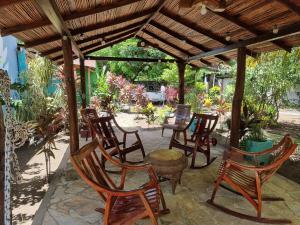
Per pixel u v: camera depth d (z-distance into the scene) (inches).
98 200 105.3
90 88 410.9
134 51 506.9
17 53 244.2
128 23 173.5
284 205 101.2
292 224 87.7
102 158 137.2
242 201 104.9
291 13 107.0
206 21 146.9
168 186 118.7
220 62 222.7
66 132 245.0
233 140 158.9
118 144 150.3
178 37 188.2
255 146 155.5
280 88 232.4
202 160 159.6
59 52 189.0
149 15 163.3
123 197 81.8
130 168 90.1
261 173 92.7
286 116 382.3
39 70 231.0
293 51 215.6
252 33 134.8
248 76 232.4
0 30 96.9
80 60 236.5
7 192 60.2
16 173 77.0
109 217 70.4
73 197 108.0
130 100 400.2
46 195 109.8
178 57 251.4
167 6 146.3
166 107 339.3
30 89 212.1
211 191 114.0
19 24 97.1
